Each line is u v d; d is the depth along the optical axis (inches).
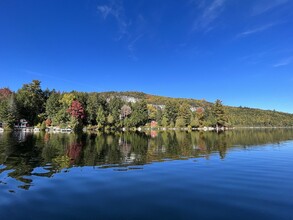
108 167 618.8
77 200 360.2
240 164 665.6
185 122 4749.0
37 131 2864.2
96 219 292.5
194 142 1427.2
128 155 847.7
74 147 1098.1
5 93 4586.6
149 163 683.4
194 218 295.6
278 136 2066.9
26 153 876.0
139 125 4665.4
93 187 429.7
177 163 682.8
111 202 352.2
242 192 401.1
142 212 315.3
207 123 4594.0
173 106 5059.1
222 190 412.5
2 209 323.0
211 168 607.5
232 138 1796.3
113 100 4603.8
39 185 439.5
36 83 4210.1
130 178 498.0
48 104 3767.2
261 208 327.9
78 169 590.6
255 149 1042.7
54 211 316.8
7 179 482.6
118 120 4121.6
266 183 458.3
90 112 3730.3
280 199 364.5
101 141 1464.1
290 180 480.4
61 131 2942.9
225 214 308.0
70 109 3405.5
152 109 5556.1
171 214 308.7
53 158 766.5
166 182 466.0
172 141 1507.1
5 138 1601.9
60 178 494.9
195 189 419.2
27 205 337.7
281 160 731.4
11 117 3095.5
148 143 1352.1
